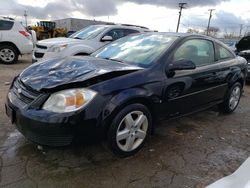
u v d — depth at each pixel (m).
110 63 3.49
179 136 3.97
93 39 7.90
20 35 10.40
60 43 7.51
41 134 2.72
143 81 3.20
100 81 2.91
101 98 2.83
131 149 3.23
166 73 3.48
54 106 2.71
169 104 3.61
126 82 3.05
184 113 3.97
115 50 4.14
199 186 2.79
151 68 3.38
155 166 3.09
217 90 4.57
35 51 7.94
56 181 2.70
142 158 3.25
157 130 4.12
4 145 3.33
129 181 2.78
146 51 3.78
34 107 2.77
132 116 3.20
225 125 4.60
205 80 4.14
